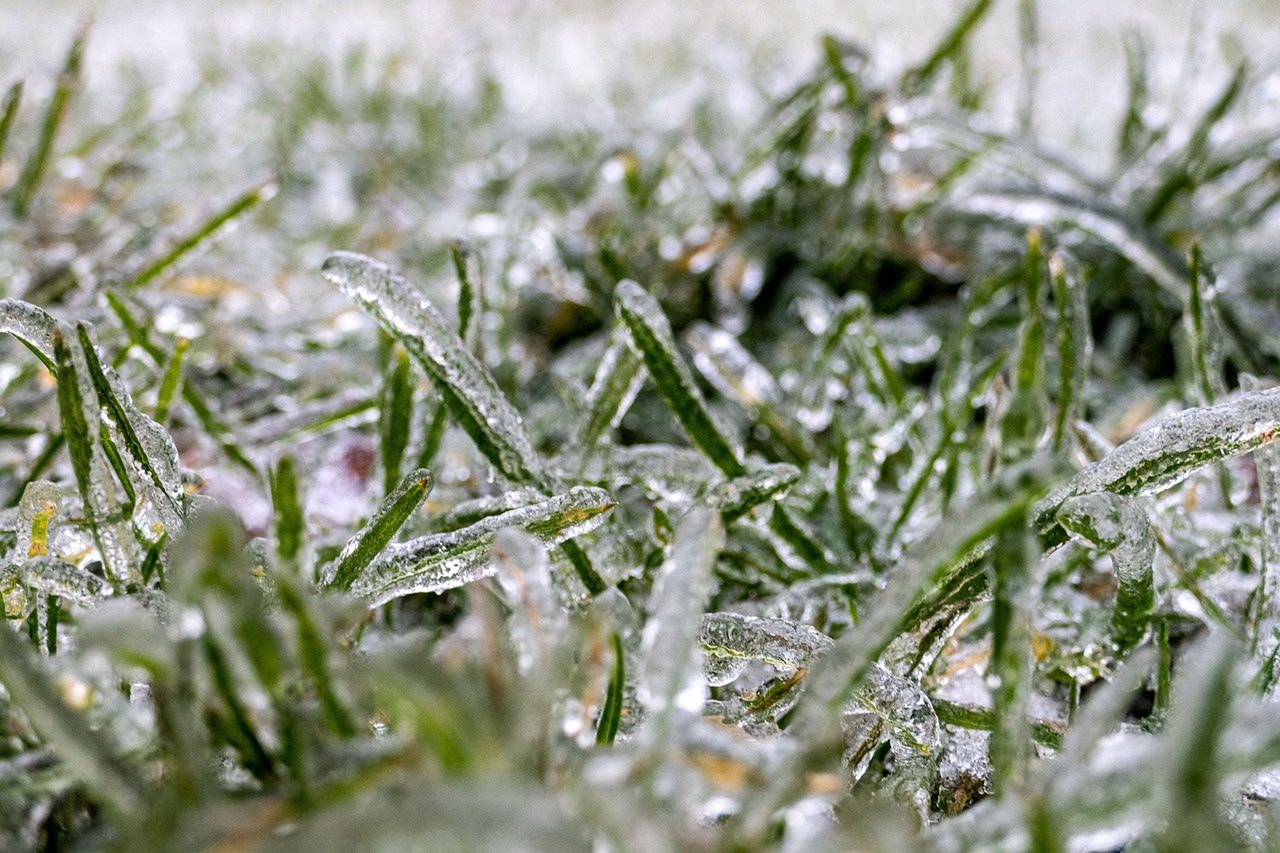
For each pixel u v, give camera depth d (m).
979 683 0.25
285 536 0.21
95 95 0.60
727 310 0.35
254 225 0.43
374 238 0.43
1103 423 0.31
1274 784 0.23
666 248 0.37
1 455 0.29
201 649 0.21
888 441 0.29
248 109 0.56
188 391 0.29
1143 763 0.20
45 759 0.22
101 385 0.24
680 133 0.41
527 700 0.20
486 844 0.17
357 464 0.31
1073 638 0.25
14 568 0.24
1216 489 0.28
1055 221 0.34
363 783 0.20
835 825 0.21
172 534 0.24
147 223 0.36
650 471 0.27
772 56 0.61
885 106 0.35
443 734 0.19
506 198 0.43
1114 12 0.74
